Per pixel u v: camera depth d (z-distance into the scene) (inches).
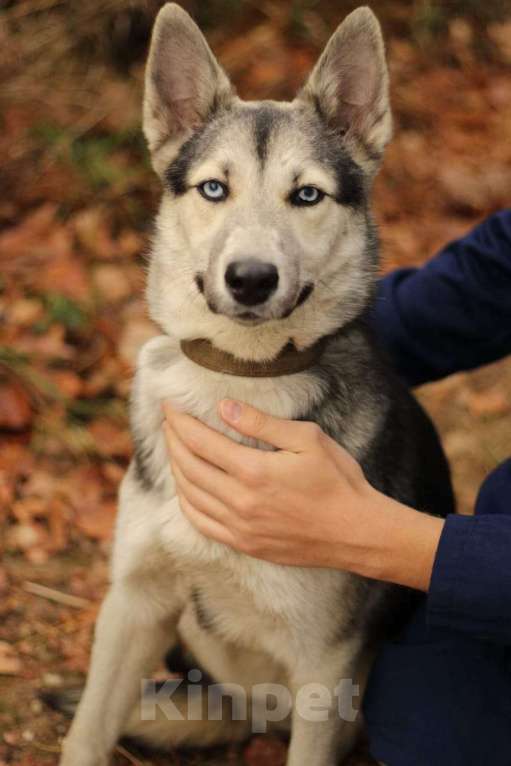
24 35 250.7
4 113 231.6
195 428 96.8
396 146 255.3
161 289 106.8
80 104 236.5
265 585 103.0
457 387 195.5
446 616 92.0
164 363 108.3
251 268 93.3
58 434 166.7
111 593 113.0
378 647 119.4
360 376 108.5
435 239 231.0
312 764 109.0
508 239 119.7
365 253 108.4
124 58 250.2
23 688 126.4
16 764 116.3
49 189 215.9
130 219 214.5
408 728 106.1
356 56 110.7
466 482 175.0
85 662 131.6
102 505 158.6
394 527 91.8
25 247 201.8
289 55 259.9
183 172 106.7
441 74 278.7
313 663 107.1
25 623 136.5
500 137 265.4
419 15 287.4
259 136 104.5
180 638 127.0
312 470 92.1
